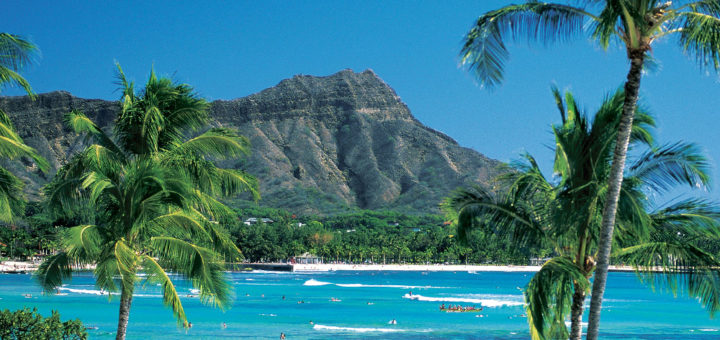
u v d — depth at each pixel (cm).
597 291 1407
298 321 6550
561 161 1591
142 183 1762
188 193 1744
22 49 1634
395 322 6506
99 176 1709
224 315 6969
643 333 5903
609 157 1563
